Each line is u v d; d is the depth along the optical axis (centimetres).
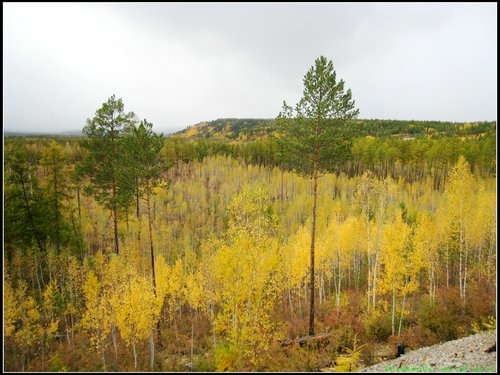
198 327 2500
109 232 4612
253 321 1630
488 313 2167
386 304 2394
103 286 2539
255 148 11388
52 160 2895
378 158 7844
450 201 2897
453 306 2350
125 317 1859
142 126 2175
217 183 9138
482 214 3034
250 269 1580
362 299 2683
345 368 1545
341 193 7175
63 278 2855
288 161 2072
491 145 6281
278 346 1797
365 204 3341
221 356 1623
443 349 1650
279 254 2219
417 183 7469
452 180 2895
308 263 2602
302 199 6425
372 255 3375
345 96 1884
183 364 1908
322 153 1927
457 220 2850
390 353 1792
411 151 7619
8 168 2689
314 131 1961
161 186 2255
